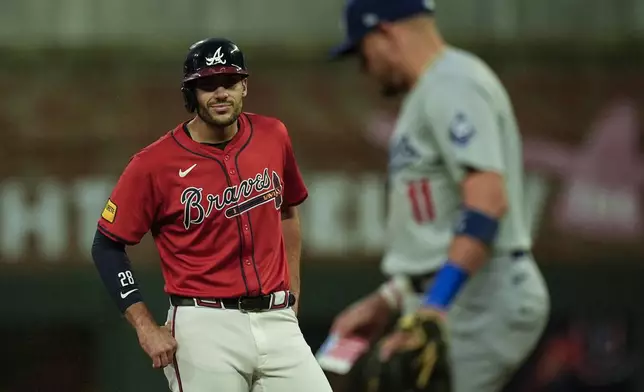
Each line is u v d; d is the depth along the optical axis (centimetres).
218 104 1271
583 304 3666
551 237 3638
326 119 3647
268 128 1366
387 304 2109
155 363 1306
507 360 2031
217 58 1266
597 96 3672
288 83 3659
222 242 1316
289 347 1343
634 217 3631
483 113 1958
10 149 3588
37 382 3653
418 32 2078
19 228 3594
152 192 1314
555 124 3662
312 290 3647
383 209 3634
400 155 2067
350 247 3641
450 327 2044
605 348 3728
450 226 2022
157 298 3534
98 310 3634
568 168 3647
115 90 3631
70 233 3603
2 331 3638
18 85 3609
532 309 2027
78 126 3609
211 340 1315
